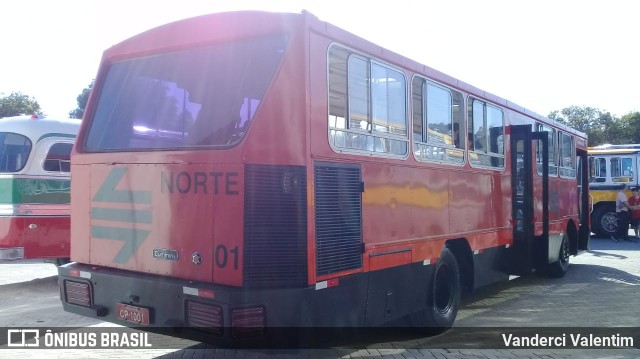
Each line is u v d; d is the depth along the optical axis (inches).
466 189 304.8
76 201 229.0
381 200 225.9
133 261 206.7
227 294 174.2
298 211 183.9
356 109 215.2
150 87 219.0
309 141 188.1
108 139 226.4
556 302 366.0
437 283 281.6
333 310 195.6
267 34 194.1
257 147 181.5
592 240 796.6
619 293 399.2
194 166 190.1
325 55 198.8
